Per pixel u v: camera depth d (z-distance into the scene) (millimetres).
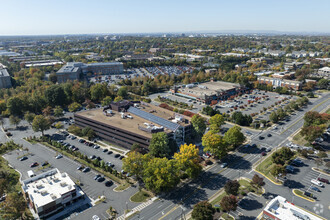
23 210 99750
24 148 165500
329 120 183250
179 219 98188
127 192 117438
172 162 117750
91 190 119375
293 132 185250
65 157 153250
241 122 199625
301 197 110625
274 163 139125
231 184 107562
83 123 189125
